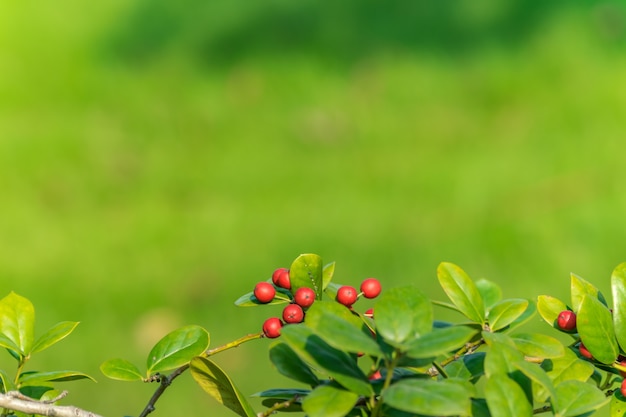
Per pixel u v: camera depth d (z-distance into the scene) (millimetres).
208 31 12719
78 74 11664
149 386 5691
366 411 1750
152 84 11531
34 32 12688
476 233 7602
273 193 8797
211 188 9008
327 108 10812
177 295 6926
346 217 8117
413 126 10273
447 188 8602
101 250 7715
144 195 8852
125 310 6730
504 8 12438
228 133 10312
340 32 12422
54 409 1906
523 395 1625
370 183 8844
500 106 10555
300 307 1987
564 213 7789
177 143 10094
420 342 1579
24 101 11008
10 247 7758
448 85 11180
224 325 6453
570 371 1913
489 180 8695
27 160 9352
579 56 11094
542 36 11688
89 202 8672
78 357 6062
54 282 7172
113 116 10711
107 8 13273
